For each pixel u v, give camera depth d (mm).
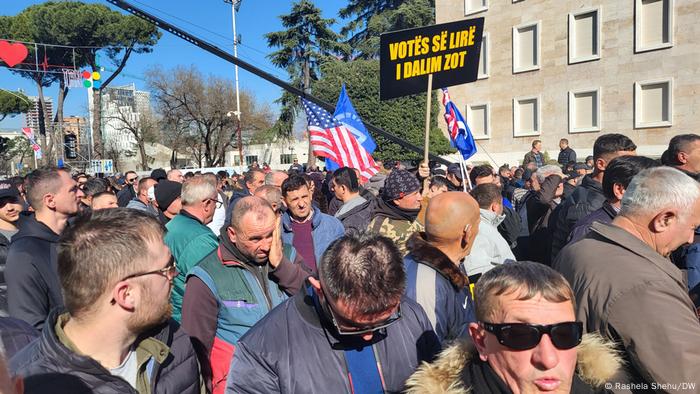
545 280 1543
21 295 2939
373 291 1681
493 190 4363
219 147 43281
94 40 38500
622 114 23000
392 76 5258
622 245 2121
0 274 3596
